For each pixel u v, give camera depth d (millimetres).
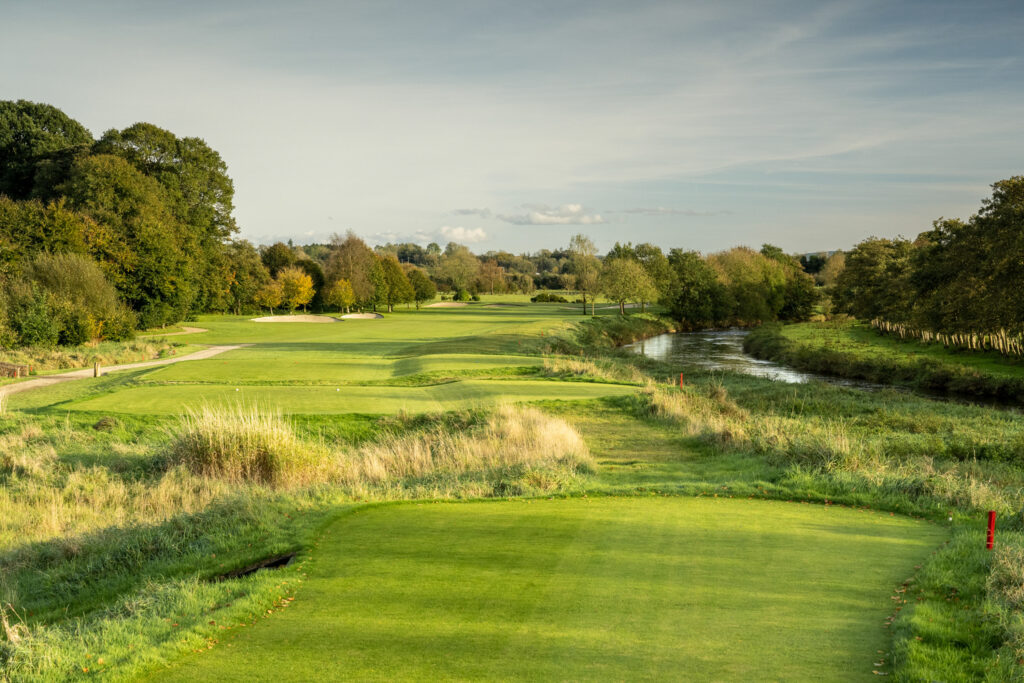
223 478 15500
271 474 15945
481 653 5977
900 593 7371
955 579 7621
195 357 42625
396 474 16547
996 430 21391
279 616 7020
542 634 6363
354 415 22438
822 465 14984
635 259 96062
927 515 11406
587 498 12688
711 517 10930
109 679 5695
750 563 8461
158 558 10156
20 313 41812
